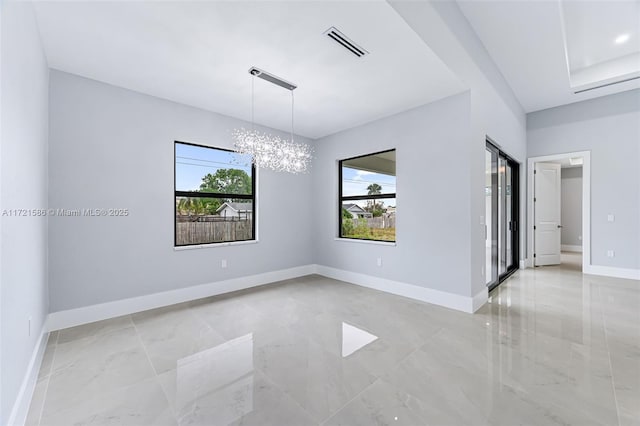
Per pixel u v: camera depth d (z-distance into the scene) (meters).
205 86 3.13
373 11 1.99
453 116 3.33
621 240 4.70
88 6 1.91
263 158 3.34
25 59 1.78
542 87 4.45
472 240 3.22
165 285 3.45
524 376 1.94
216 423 1.52
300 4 1.91
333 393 1.77
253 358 2.20
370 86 3.13
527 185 5.69
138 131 3.25
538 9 2.60
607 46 3.69
